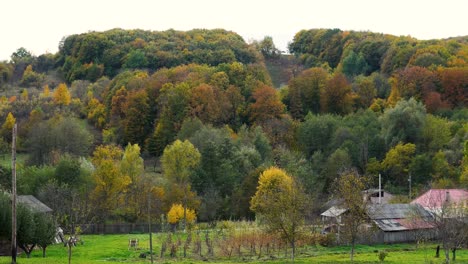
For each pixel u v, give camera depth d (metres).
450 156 141.62
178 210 111.00
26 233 70.56
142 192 124.88
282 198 74.81
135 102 186.62
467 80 178.88
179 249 87.56
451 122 158.62
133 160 130.75
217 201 127.25
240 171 140.00
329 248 90.88
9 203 70.81
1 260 62.53
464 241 86.31
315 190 129.25
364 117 168.00
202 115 179.50
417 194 129.38
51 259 67.75
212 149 138.75
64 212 97.31
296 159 147.12
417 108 157.50
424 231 96.50
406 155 144.62
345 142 154.50
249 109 187.25
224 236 92.88
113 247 88.50
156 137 176.00
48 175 121.62
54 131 156.75
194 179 134.50
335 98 192.50
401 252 86.44
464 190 106.62
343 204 85.19
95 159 145.62
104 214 118.69
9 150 167.38
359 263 72.06
